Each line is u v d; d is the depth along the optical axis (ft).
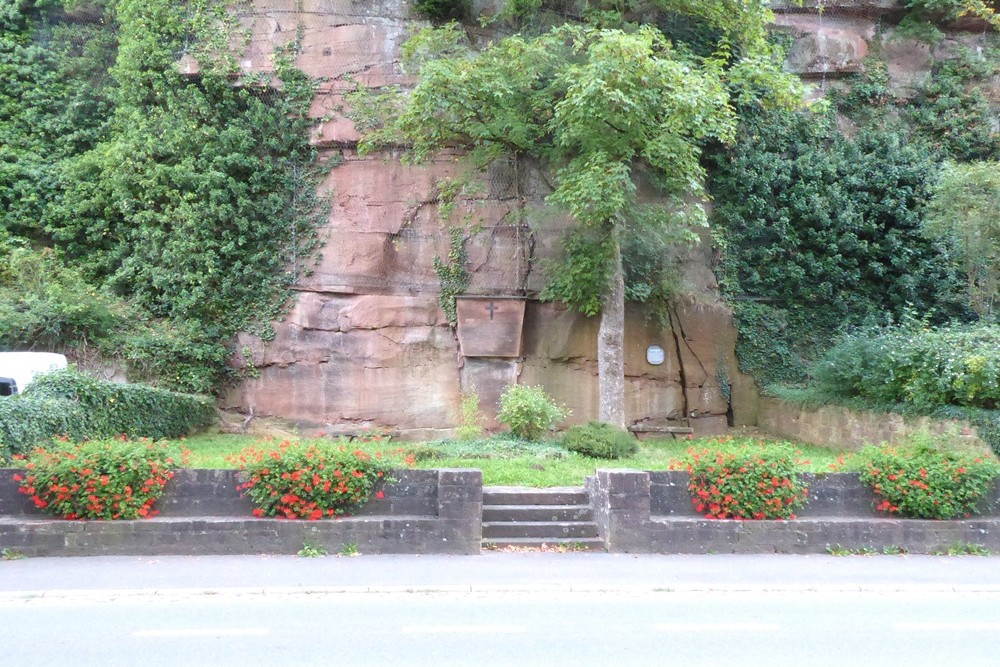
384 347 54.75
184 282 54.03
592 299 49.57
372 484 28.63
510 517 30.04
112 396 40.01
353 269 55.11
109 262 55.62
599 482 29.81
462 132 47.42
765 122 62.49
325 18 56.80
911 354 41.96
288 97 55.83
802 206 59.52
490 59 44.57
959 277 56.75
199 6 56.24
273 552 27.12
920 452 31.17
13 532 26.27
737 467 29.55
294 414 54.08
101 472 27.53
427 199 55.98
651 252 52.75
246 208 54.70
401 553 27.53
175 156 55.16
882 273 59.21
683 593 23.52
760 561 27.32
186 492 28.12
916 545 28.91
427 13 57.41
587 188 41.52
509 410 45.80
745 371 59.26
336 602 21.93
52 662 16.83
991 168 47.09
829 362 49.39
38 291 51.19
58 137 59.62
